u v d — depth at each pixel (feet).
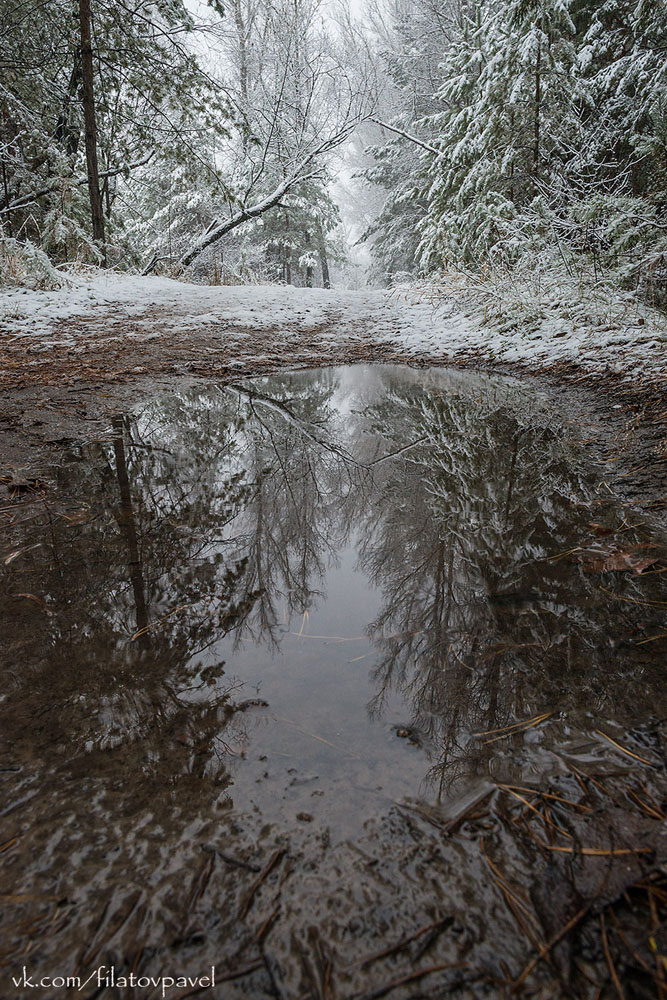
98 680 4.67
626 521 7.81
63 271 34.35
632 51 29.45
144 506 8.56
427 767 3.75
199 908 2.84
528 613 5.66
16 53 37.83
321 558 7.05
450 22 60.29
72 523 7.95
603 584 6.19
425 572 6.63
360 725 4.15
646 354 16.53
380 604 5.95
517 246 27.14
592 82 30.71
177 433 12.50
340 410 14.62
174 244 71.87
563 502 8.62
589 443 11.33
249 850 3.15
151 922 2.77
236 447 11.62
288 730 4.09
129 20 40.11
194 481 9.70
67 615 5.66
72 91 41.70
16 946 2.67
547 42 27.66
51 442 11.59
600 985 2.50
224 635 5.38
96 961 2.61
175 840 3.21
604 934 2.71
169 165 55.52
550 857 3.10
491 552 7.08
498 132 30.53
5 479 9.42
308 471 10.28
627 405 13.23
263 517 8.27
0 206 40.65
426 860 3.08
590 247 24.30
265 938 2.70
